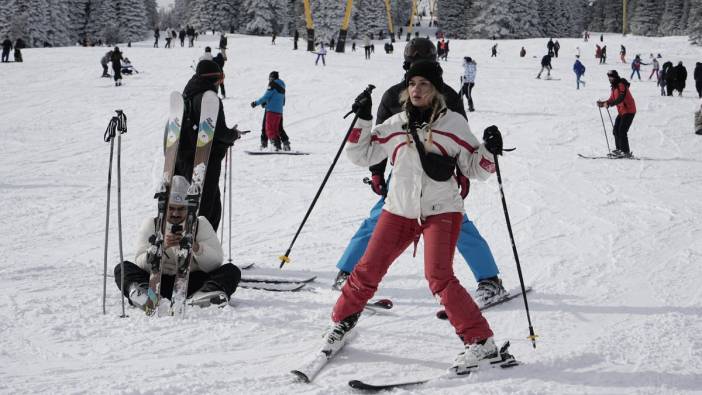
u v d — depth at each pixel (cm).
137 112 1931
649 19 10006
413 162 349
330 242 686
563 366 359
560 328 430
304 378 336
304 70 3105
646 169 1155
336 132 1694
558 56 4903
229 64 3312
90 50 4125
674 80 2522
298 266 591
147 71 2988
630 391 327
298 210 848
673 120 1881
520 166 1186
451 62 4119
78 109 1977
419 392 323
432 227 350
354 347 390
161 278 474
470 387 329
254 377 339
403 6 11125
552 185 1007
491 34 8081
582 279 544
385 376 347
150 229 468
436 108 349
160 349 375
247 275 550
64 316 426
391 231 355
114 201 907
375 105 2178
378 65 3531
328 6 8056
